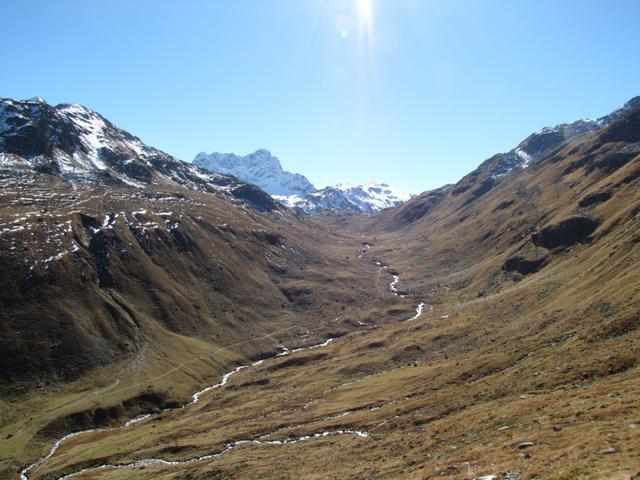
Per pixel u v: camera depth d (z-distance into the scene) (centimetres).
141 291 17425
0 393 11912
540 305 11675
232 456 7550
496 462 3566
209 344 16625
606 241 13938
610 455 2872
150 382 13312
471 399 6919
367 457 5831
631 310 7081
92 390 12688
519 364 7756
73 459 9156
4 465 9381
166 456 8481
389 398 8988
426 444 5425
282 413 9994
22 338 13338
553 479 2781
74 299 15325
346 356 14200
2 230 16375
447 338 12788
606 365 5750
